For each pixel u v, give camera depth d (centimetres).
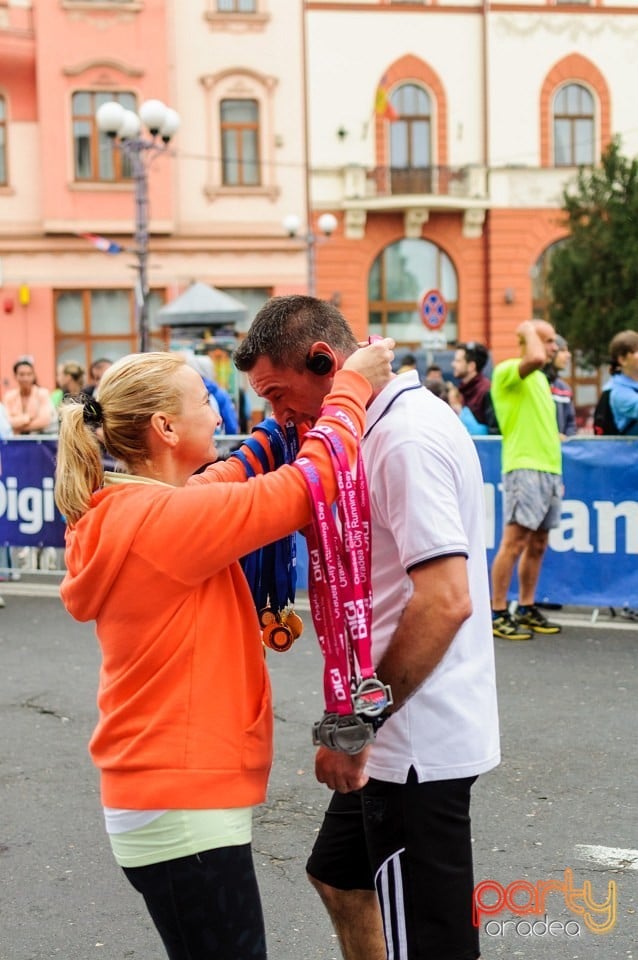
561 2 2927
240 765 210
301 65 2825
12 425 1118
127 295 2766
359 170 2850
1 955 329
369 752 227
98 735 214
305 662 670
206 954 210
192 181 2791
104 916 355
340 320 239
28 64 2698
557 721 543
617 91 2962
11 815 440
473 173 2911
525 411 712
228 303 1773
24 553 973
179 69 2772
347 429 214
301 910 355
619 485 773
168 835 207
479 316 2964
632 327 2520
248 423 1541
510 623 736
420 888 232
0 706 591
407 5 2884
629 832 407
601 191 2622
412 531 221
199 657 209
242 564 250
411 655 219
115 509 210
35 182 2720
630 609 804
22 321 2728
